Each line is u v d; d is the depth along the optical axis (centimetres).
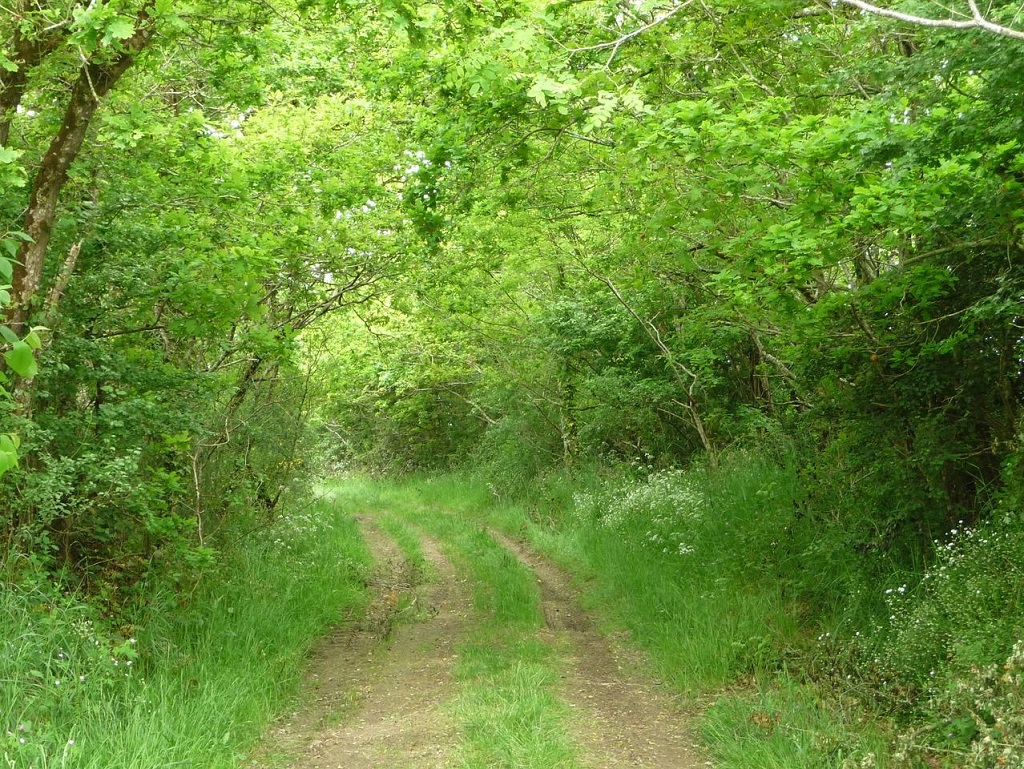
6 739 470
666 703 680
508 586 1067
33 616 592
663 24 800
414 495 2311
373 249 1122
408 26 645
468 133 812
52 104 800
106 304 813
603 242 1251
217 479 1066
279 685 707
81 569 813
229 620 810
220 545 1035
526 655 793
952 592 618
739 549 948
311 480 1360
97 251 800
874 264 855
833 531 842
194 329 826
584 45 764
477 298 1580
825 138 584
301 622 885
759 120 626
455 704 656
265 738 612
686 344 1254
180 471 937
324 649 859
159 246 797
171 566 838
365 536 1602
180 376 856
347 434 2956
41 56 656
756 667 702
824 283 894
